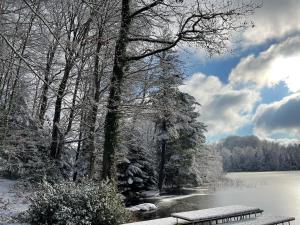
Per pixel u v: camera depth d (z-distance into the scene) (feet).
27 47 49.52
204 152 146.10
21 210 37.99
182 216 33.32
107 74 54.08
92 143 55.77
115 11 46.09
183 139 117.91
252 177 229.25
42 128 62.28
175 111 59.82
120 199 35.94
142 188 99.45
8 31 43.37
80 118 57.36
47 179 53.88
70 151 69.41
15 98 58.29
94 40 45.21
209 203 77.10
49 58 51.88
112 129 42.88
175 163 120.47
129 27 44.14
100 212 32.86
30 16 43.16
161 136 109.91
